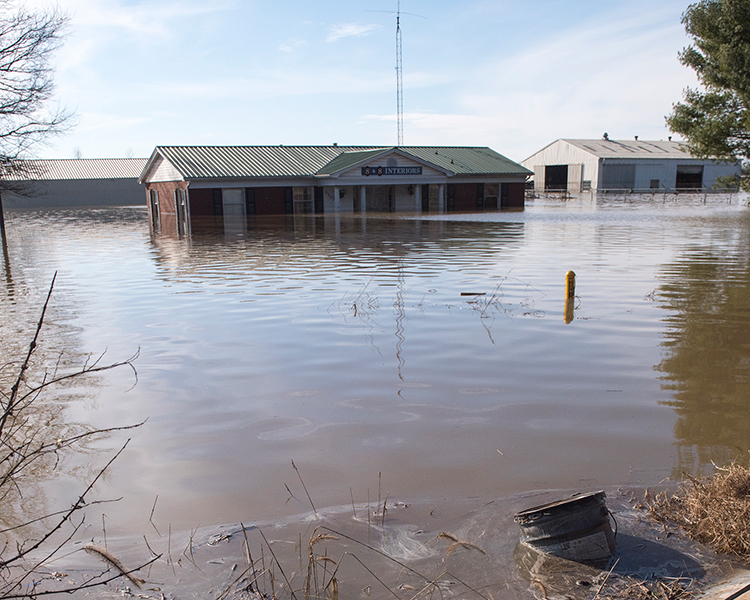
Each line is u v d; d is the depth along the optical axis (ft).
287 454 19.12
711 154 100.12
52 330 35.12
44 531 15.05
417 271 53.88
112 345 31.73
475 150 190.60
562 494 16.26
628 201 189.98
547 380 25.35
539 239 80.53
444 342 30.96
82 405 23.47
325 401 23.45
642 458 18.39
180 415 22.35
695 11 96.78
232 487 17.12
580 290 44.16
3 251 79.77
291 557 13.64
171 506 16.16
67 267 62.08
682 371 26.32
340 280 49.85
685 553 13.24
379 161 150.41
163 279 52.75
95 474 18.06
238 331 34.01
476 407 22.59
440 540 14.21
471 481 17.16
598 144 257.34
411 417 21.77
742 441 19.48
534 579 12.55
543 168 262.47
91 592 12.39
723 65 90.43
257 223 117.70
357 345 30.71
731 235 83.41
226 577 12.85
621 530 14.25
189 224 119.85
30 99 75.92
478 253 66.39
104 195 255.50
